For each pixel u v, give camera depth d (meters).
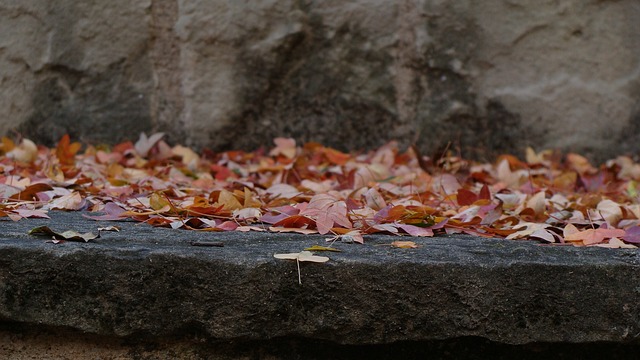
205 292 2.47
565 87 3.75
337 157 3.58
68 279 2.46
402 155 3.67
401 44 3.72
